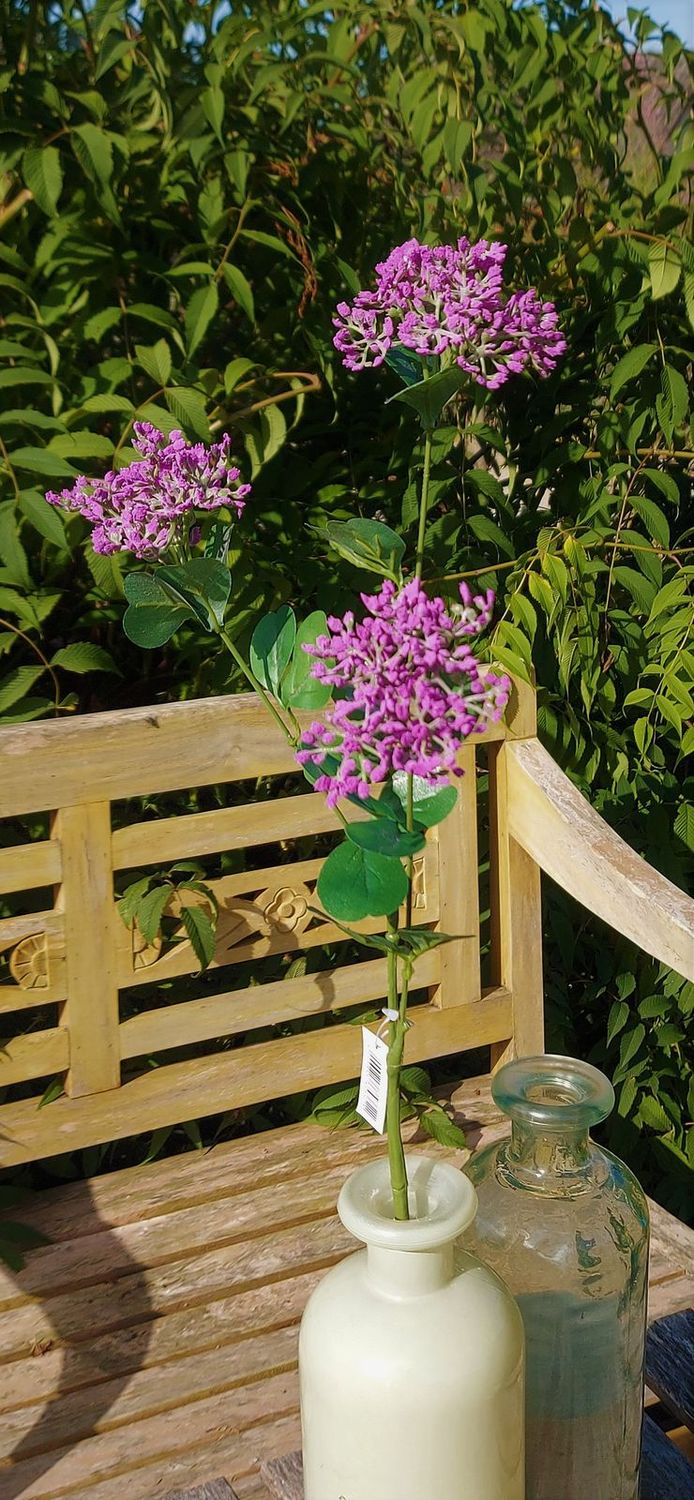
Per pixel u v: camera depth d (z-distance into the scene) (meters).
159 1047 1.59
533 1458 0.92
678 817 2.12
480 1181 0.93
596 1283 0.88
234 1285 1.41
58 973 1.52
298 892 1.67
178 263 1.88
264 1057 1.65
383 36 1.99
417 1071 1.73
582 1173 0.91
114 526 0.92
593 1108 0.88
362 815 1.66
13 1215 1.52
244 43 1.84
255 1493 1.13
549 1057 0.95
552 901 2.08
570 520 2.06
